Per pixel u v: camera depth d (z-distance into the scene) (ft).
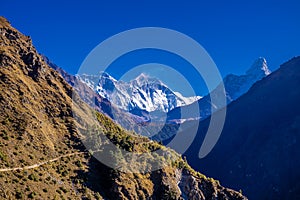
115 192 388.16
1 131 376.27
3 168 332.39
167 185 429.38
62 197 343.05
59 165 384.06
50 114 454.40
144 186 412.57
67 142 428.97
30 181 335.88
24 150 370.73
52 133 427.33
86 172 394.73
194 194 456.04
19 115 411.54
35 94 462.60
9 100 421.59
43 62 534.37
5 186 312.09
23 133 388.16
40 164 367.86
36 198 320.70
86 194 367.25
